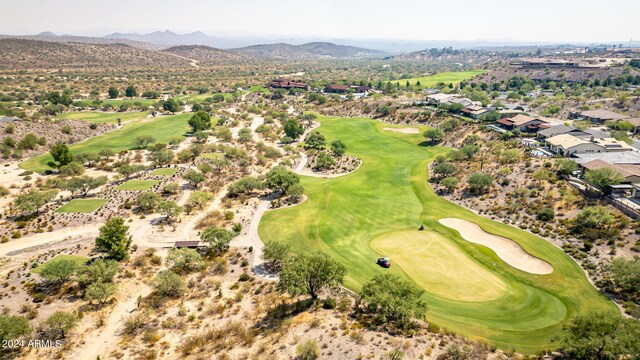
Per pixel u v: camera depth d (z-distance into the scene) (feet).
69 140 511.40
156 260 237.25
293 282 180.96
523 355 151.84
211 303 196.95
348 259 242.58
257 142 539.29
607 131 509.76
